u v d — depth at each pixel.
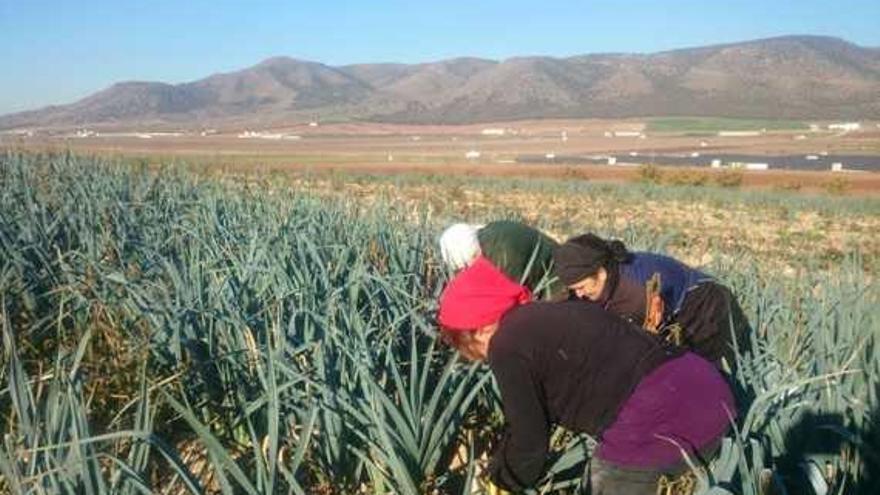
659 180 48.72
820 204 29.22
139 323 4.49
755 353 3.67
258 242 5.24
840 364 3.60
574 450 3.19
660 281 3.70
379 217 6.78
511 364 2.68
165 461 3.78
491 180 39.72
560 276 3.59
